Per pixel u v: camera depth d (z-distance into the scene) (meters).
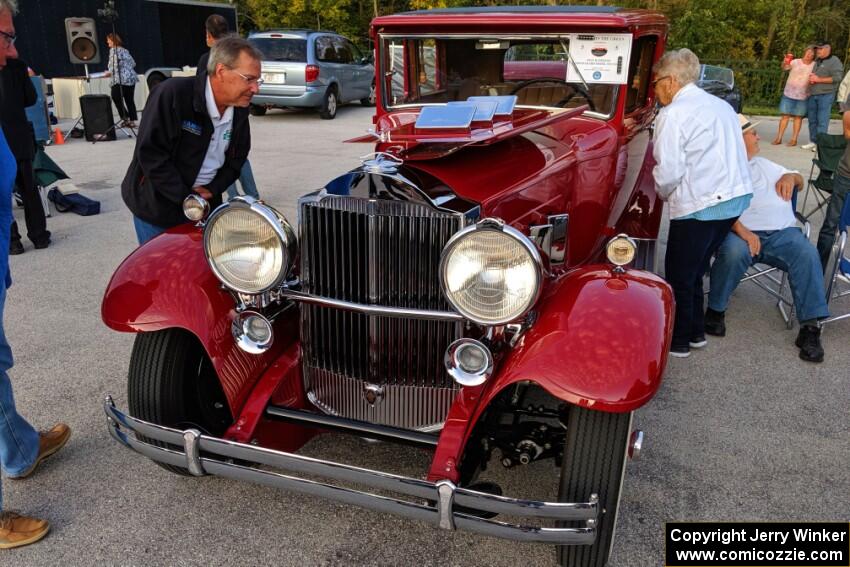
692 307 4.20
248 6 30.80
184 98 3.34
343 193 2.45
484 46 3.74
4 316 4.82
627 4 20.33
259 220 2.43
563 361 2.19
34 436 3.02
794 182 4.59
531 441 2.49
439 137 2.67
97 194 8.21
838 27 25.00
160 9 18.41
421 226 2.40
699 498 2.95
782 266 4.39
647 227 4.40
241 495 2.98
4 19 2.64
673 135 3.80
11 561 2.57
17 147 5.84
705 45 19.16
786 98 11.78
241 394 2.72
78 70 16.64
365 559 2.60
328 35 15.13
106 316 2.70
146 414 2.79
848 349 4.46
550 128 3.48
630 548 2.65
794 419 3.60
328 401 2.83
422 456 3.26
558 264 3.12
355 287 2.53
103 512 2.85
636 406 2.10
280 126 13.77
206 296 2.70
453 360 2.34
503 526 2.13
